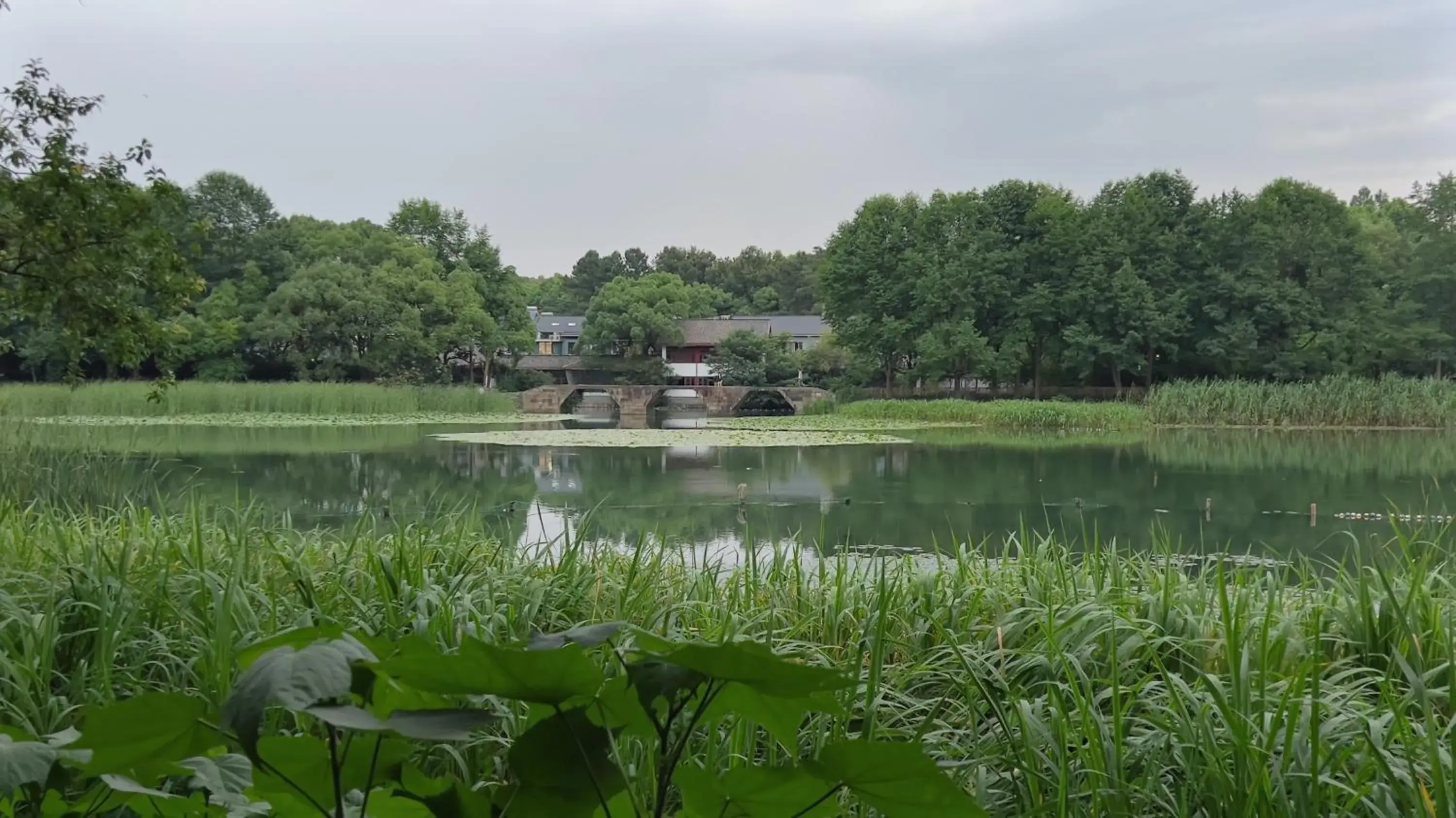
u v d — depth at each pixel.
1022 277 41.25
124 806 1.70
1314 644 3.32
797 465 17.03
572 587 4.25
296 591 3.92
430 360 43.16
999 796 2.70
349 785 1.19
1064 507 11.83
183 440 21.28
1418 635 3.46
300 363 39.88
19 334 35.47
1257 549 8.81
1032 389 43.12
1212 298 39.41
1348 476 15.39
